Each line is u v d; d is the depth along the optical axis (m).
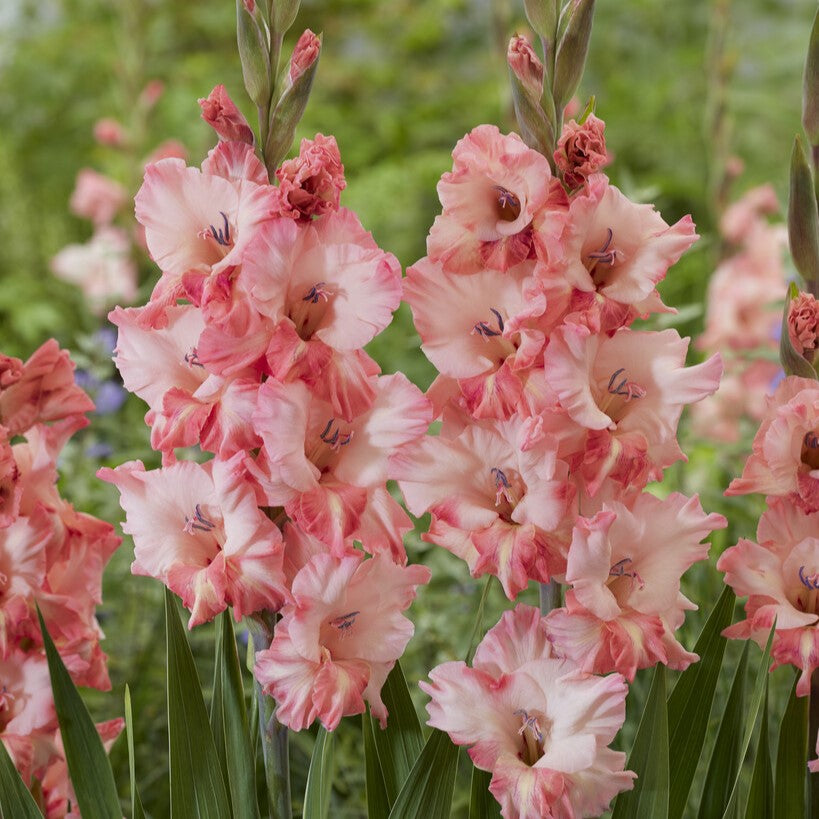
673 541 1.36
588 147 1.33
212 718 1.46
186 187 1.34
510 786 1.33
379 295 1.32
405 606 1.37
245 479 1.34
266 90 1.38
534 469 1.33
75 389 1.48
